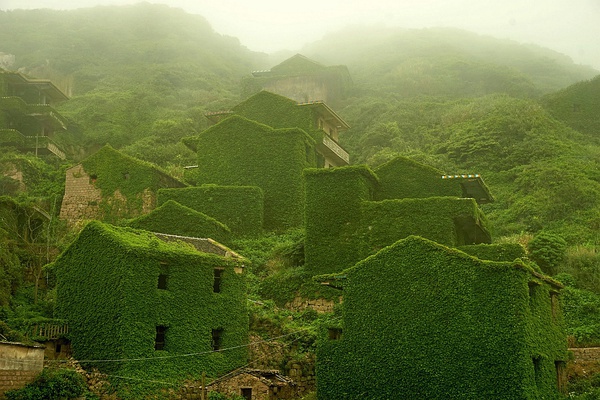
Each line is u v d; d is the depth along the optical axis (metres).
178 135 82.31
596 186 59.53
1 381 26.48
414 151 74.62
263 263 46.69
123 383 30.22
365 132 85.75
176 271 33.62
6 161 63.31
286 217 55.66
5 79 76.25
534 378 27.77
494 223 57.16
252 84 94.12
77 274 33.78
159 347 32.44
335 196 45.72
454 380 28.03
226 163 58.31
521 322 27.67
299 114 63.12
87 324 32.50
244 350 35.25
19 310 35.31
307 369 35.56
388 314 30.22
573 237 51.09
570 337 36.84
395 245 30.94
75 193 56.75
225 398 32.34
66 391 28.45
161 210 48.09
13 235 43.81
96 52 118.38
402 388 29.00
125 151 76.38
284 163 57.00
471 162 72.12
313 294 42.75
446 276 29.42
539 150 70.38
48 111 75.00
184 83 106.19
